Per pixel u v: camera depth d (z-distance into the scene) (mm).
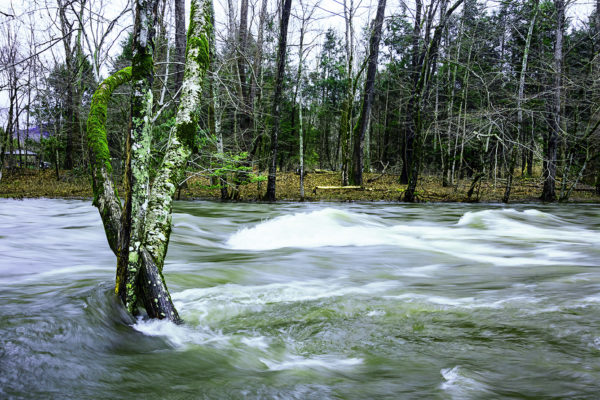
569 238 9797
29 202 17234
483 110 18562
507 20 21688
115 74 4152
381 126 45125
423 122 21922
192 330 3365
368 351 3072
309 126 47219
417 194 22797
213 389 2350
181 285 4867
